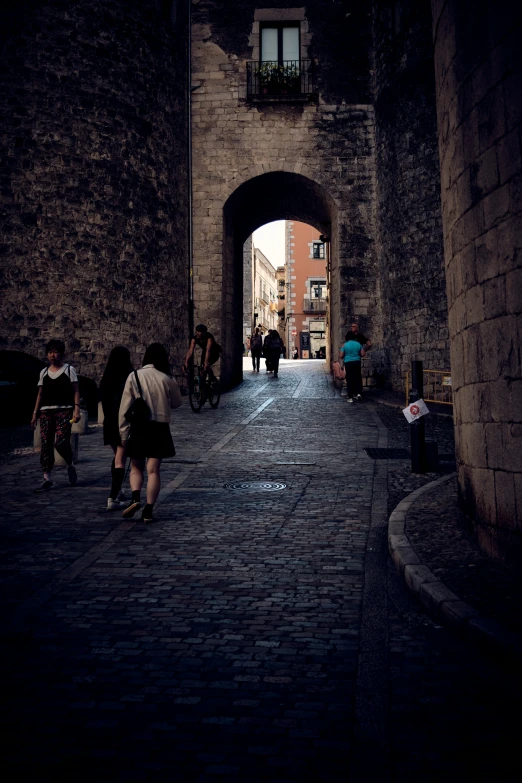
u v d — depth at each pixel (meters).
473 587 3.98
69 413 7.72
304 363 32.88
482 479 4.74
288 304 53.66
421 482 7.77
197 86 20.55
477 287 4.77
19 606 4.09
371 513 6.43
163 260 18.41
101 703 2.89
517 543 4.19
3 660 3.33
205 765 2.43
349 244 20.11
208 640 3.58
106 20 17.27
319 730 2.67
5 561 5.02
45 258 15.73
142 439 6.17
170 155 18.95
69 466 7.77
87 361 16.14
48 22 16.23
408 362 18.02
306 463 9.02
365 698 2.92
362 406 15.65
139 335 17.47
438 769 2.39
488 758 2.46
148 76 18.28
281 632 3.69
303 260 53.78
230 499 7.09
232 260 21.58
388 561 4.98
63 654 3.40
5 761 2.44
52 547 5.39
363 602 4.15
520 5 4.08
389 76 19.20
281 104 20.41
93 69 16.84
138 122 17.83
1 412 12.47
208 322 19.88
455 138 5.19
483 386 4.69
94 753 2.50
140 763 2.44
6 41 15.77
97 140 16.78
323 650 3.45
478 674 3.14
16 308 15.37
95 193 16.62
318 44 20.62
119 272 17.03
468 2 4.84
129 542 5.54
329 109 20.42
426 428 12.34
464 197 5.00
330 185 20.27
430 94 17.62
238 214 22.33
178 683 3.08
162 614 3.96
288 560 5.03
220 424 12.87
